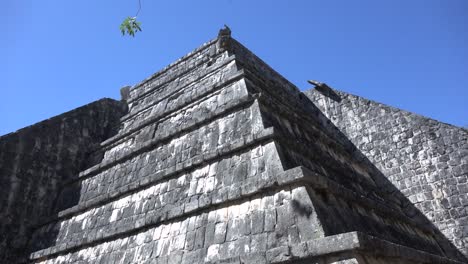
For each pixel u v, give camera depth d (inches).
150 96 558.3
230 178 279.9
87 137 524.4
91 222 369.4
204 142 343.6
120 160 422.6
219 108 351.6
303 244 199.2
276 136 273.7
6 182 411.8
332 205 237.9
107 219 355.3
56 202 453.1
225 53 473.4
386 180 487.2
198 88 450.9
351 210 261.0
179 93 481.4
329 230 209.0
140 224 305.1
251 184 249.6
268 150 269.7
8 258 387.9
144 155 401.1
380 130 520.1
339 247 187.5
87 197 417.7
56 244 380.5
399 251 226.4
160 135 392.2
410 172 474.3
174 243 271.4
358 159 517.3
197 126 366.3
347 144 535.2
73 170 487.5
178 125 410.9
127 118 542.9
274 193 239.0
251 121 315.0
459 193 433.1
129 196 356.8
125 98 628.4
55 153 475.2
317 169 314.5
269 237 220.5
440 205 440.5
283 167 250.4
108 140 495.2
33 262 383.6
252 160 275.6
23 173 431.8
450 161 451.8
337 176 351.6
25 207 421.7
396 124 509.7
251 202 247.8
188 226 273.3
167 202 313.0
